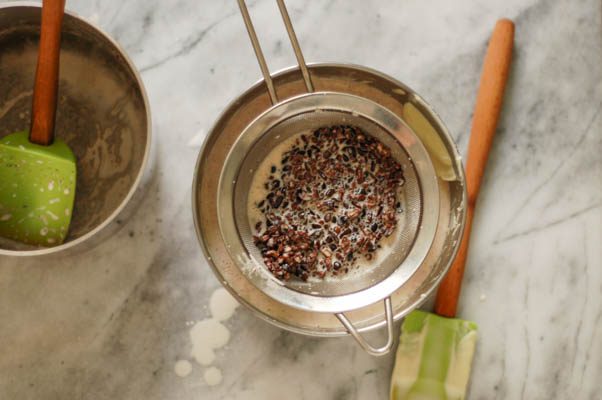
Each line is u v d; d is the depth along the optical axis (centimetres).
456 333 59
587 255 61
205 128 60
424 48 61
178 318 60
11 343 60
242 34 60
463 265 59
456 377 59
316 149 59
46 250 52
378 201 58
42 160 55
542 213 61
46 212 56
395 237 58
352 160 59
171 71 60
